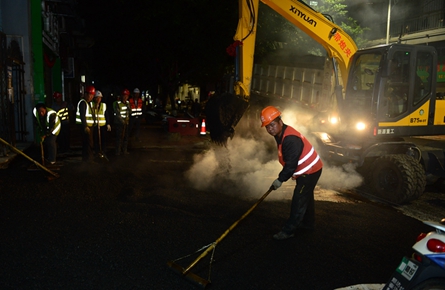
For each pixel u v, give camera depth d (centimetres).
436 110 713
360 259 415
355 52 762
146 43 1942
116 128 980
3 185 643
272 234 474
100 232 457
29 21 1112
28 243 420
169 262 372
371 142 694
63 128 1009
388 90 688
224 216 530
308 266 394
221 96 812
